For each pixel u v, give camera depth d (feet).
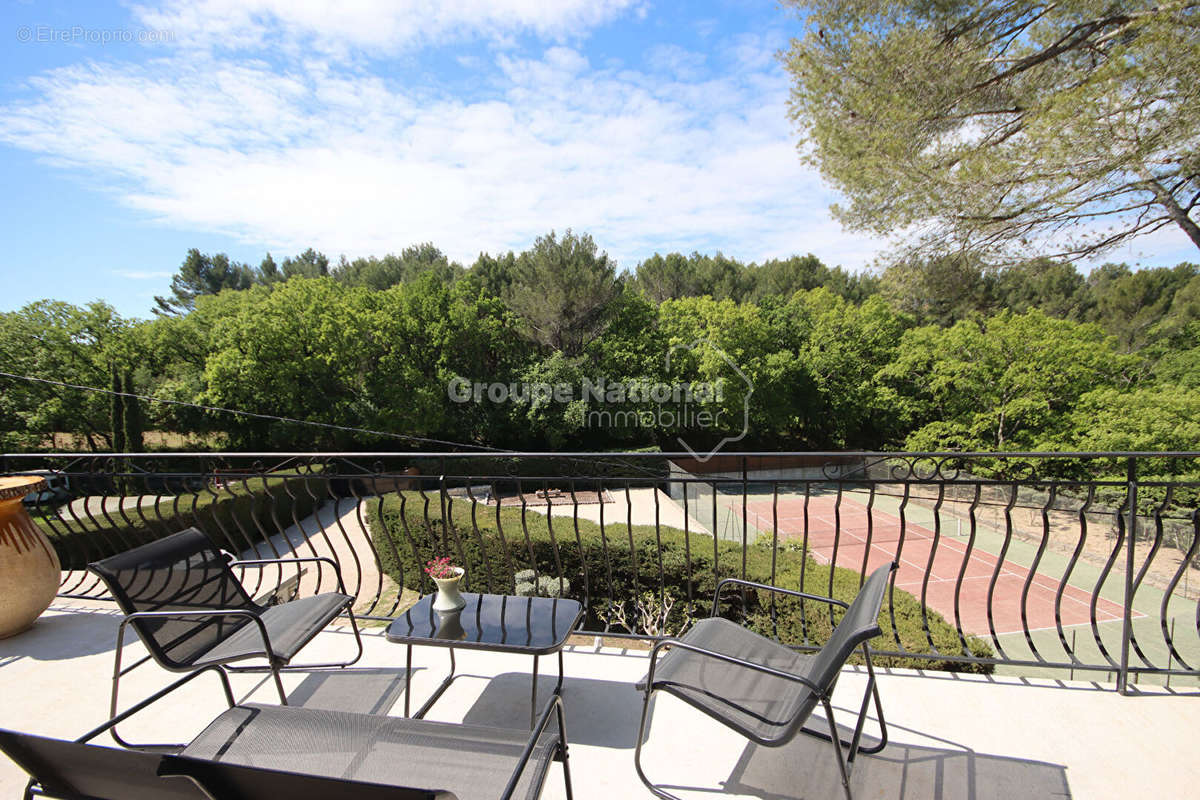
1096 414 66.44
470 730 5.41
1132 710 7.80
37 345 83.97
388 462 89.56
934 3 26.84
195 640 7.46
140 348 90.79
